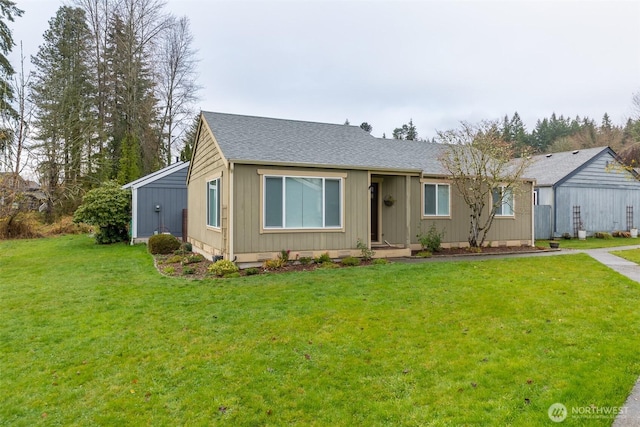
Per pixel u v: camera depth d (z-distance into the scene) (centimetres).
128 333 511
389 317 557
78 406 344
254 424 313
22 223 1878
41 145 2159
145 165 2703
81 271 945
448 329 509
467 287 715
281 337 491
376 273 852
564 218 1811
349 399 348
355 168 1054
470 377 380
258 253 951
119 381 386
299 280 795
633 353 425
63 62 2517
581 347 445
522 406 329
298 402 344
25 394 363
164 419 322
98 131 2523
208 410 334
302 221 1002
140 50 2702
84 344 477
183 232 1677
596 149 2000
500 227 1396
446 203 1307
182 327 530
